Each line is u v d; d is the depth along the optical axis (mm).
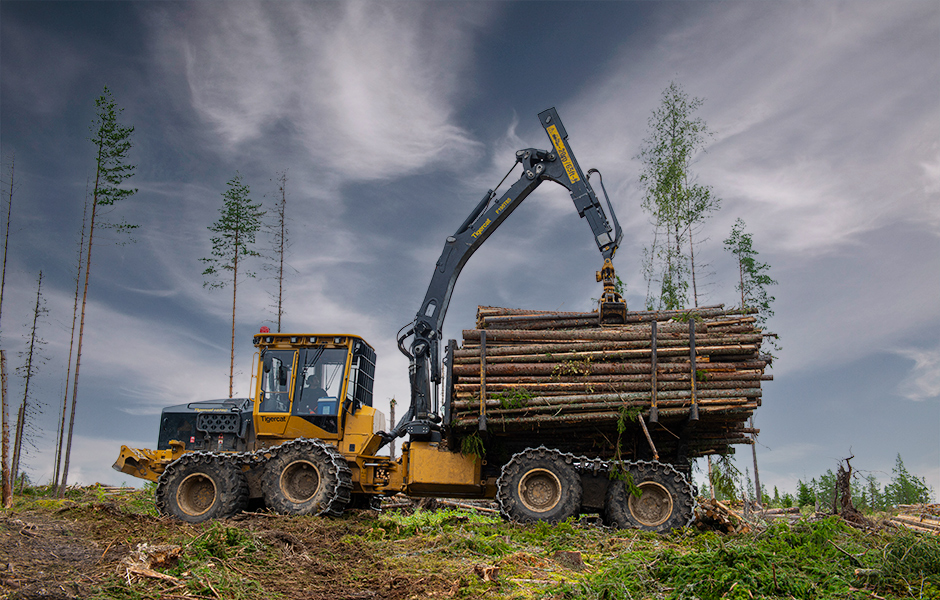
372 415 11031
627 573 6320
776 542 7113
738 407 10195
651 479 10039
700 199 20328
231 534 7191
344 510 10875
